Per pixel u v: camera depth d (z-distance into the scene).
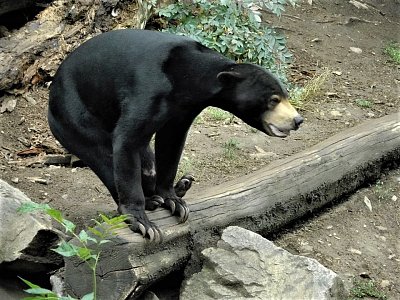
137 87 5.98
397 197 8.63
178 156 6.45
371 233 7.97
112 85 6.14
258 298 5.96
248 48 10.75
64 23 9.72
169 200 6.39
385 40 13.45
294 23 13.27
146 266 5.90
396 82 11.95
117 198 6.54
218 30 10.71
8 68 9.20
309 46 12.63
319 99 11.03
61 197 7.70
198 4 10.95
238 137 9.55
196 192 7.23
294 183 7.61
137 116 5.95
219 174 8.58
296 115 6.01
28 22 9.69
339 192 8.27
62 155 8.62
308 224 7.93
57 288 6.14
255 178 7.39
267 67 10.77
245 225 7.03
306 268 6.07
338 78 11.80
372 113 10.73
